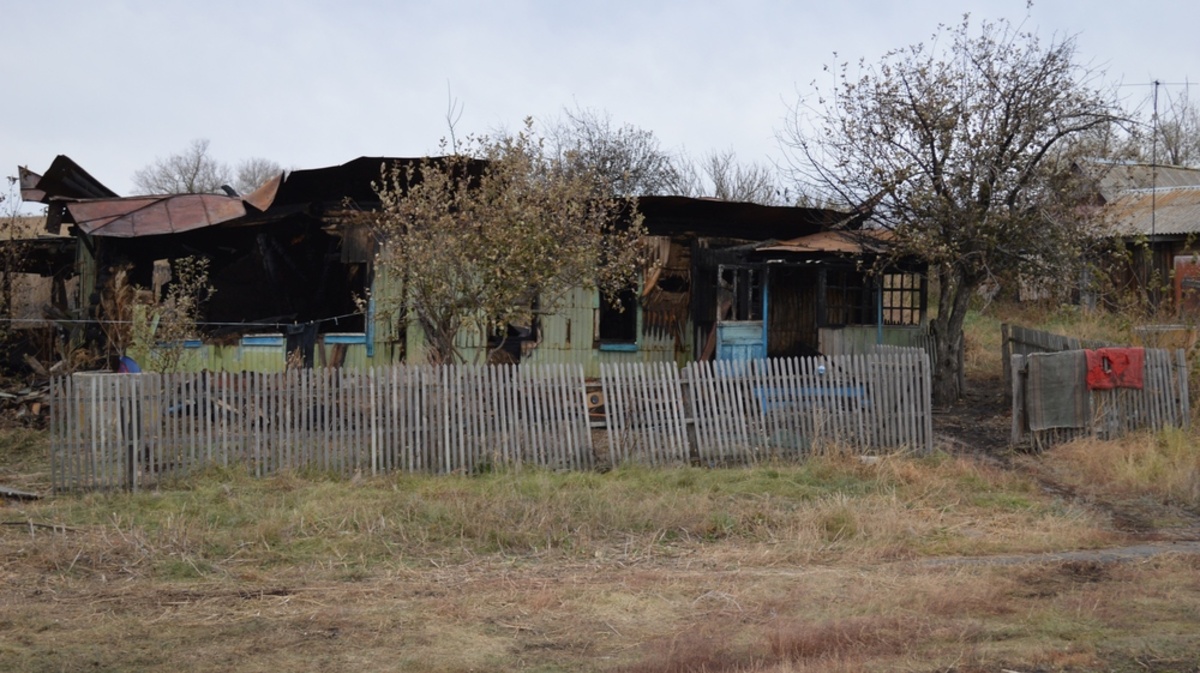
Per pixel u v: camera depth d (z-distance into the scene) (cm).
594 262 1410
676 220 1786
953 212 1592
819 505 1010
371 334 1592
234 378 1097
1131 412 1406
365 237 1602
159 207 1708
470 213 1322
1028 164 1587
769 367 1260
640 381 1220
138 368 1561
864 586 765
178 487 1056
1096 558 873
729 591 756
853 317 1795
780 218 1808
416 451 1150
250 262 1881
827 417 1273
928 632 643
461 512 938
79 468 1036
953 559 875
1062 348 1623
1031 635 639
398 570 809
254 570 795
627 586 765
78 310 1855
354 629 655
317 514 932
